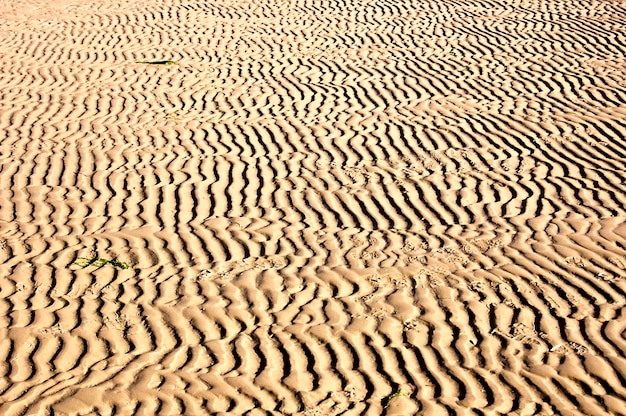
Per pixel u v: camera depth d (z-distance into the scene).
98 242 7.07
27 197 7.99
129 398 5.05
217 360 5.45
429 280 6.40
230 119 10.05
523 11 14.84
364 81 11.33
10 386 5.18
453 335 5.70
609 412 4.91
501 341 5.62
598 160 8.59
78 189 8.16
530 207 7.62
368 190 8.06
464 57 12.27
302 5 15.91
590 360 5.39
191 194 8.02
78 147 9.23
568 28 13.61
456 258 6.73
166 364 5.40
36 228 7.35
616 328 5.71
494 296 6.16
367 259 6.75
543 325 5.79
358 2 15.98
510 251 6.81
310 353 5.52
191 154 9.02
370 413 4.93
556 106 10.16
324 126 9.77
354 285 6.36
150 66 12.23
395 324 5.83
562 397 5.05
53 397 5.06
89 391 5.11
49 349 5.56
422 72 11.63
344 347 5.57
